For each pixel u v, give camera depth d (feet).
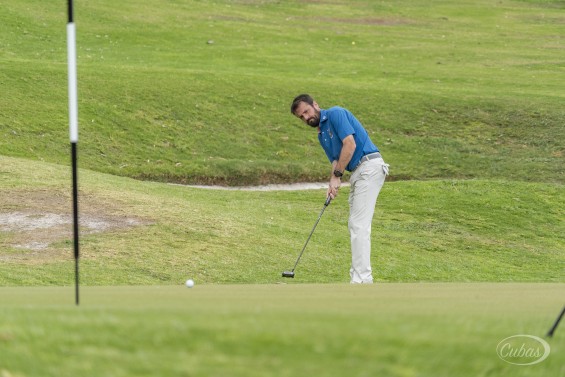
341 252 160.45
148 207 169.78
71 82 52.49
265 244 156.87
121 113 282.97
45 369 33.76
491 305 53.78
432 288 74.64
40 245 141.69
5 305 50.26
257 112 302.86
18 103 273.13
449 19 549.54
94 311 42.63
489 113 314.76
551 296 64.49
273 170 256.73
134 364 33.76
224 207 189.88
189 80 320.91
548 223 203.00
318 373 33.30
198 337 36.32
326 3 577.02
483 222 199.72
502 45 470.39
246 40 443.73
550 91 355.56
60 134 260.62
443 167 271.90
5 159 201.77
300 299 55.83
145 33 432.66
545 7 614.75
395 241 179.22
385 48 449.06
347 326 38.60
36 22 414.41
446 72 392.06
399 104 320.29
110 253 139.95
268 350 35.09
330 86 334.44
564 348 39.75
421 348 36.52
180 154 266.36
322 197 222.28
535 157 280.92
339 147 98.07
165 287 77.30
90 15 445.37
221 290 69.56
